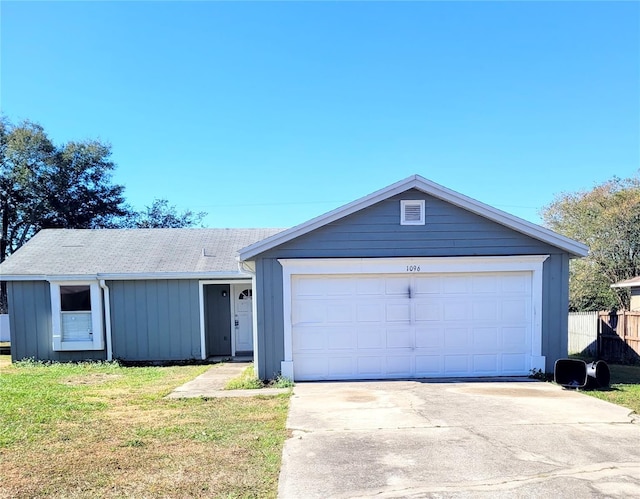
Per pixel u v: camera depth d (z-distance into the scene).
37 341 11.98
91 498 3.45
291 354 8.39
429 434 5.03
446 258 8.58
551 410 6.06
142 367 11.31
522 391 7.32
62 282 11.90
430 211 8.64
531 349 8.71
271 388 7.80
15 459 4.29
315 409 6.21
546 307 8.73
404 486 3.65
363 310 8.59
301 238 8.48
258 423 5.53
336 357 8.53
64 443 4.77
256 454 4.42
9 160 26.69
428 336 8.66
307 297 8.52
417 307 8.65
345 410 6.13
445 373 8.67
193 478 3.83
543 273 8.74
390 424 5.44
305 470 4.00
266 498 3.45
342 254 8.52
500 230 8.70
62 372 10.22
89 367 11.14
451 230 8.65
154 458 4.32
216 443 4.76
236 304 13.43
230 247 14.04
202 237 14.91
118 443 4.76
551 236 8.60
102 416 5.90
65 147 28.28
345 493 3.53
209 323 13.25
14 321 11.93
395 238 8.59
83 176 29.34
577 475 3.86
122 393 7.48
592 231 18.88
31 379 9.13
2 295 25.94
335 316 8.55
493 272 8.72
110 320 12.09
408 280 8.66
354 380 8.41
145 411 6.17
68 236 14.73
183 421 5.64
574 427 5.28
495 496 3.46
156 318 12.18
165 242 14.40
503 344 8.77
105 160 29.91
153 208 34.56
